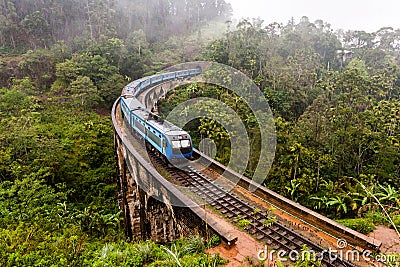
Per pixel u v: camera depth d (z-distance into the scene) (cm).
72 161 2642
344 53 5359
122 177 1947
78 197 2448
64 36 5794
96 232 1778
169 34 7294
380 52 5222
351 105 2909
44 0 6031
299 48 4881
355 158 2680
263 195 1398
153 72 4491
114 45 4878
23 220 1487
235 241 1045
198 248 1030
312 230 1162
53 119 3444
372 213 1396
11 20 5362
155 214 1495
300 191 2217
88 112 3834
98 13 6106
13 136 2412
